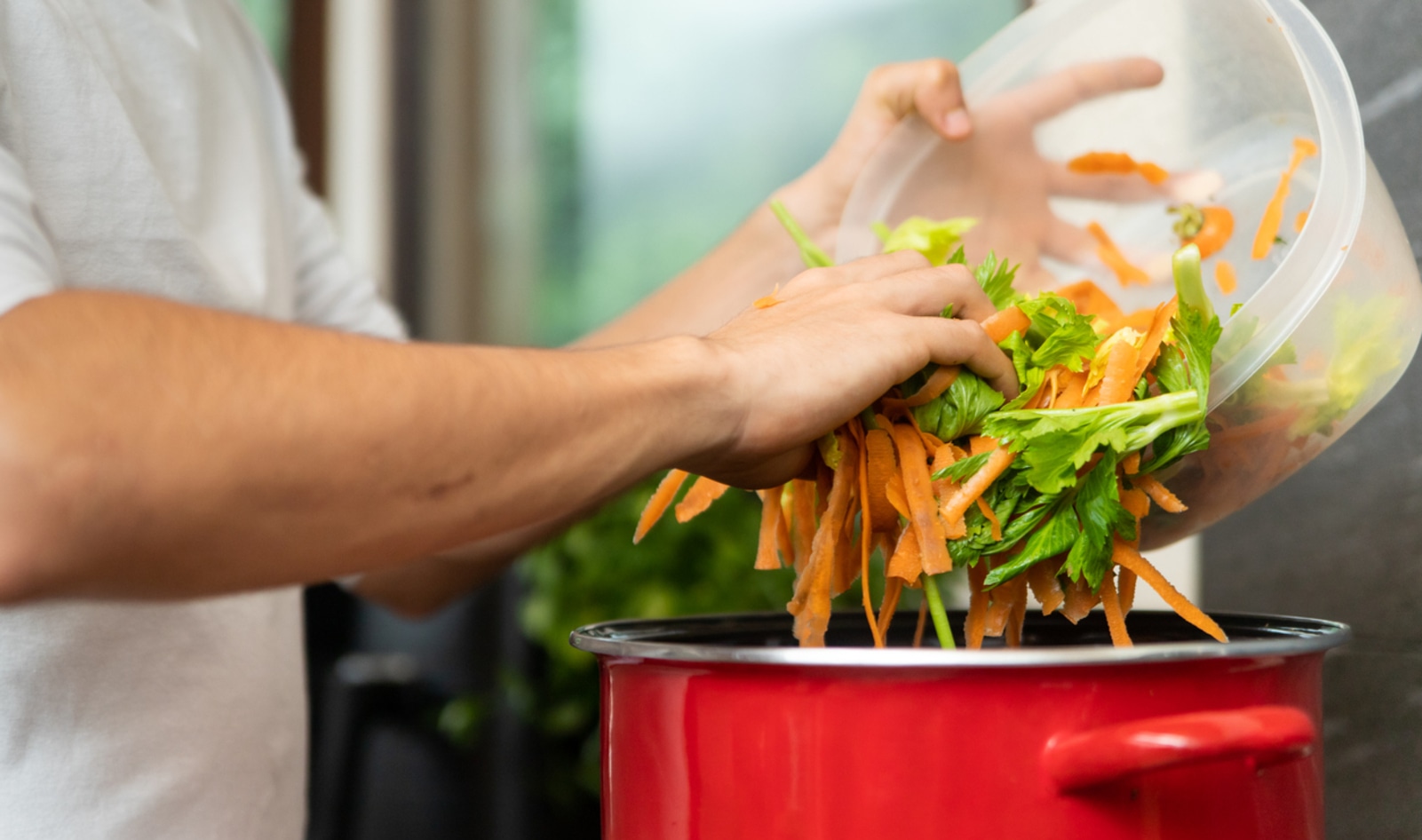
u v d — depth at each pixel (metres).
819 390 0.47
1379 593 0.72
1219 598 0.87
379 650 2.16
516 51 2.86
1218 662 0.42
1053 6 0.75
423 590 0.93
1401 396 0.71
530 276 2.88
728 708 0.44
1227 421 0.53
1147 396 0.53
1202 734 0.38
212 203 0.77
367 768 2.05
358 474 0.38
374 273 2.93
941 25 2.12
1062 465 0.49
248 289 0.76
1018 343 0.54
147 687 0.65
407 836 2.01
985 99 0.77
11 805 0.61
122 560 0.36
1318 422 0.54
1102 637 0.62
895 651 0.40
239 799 0.71
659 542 1.79
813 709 0.42
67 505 0.34
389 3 2.91
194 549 0.37
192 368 0.36
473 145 2.93
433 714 2.05
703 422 0.45
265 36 2.85
